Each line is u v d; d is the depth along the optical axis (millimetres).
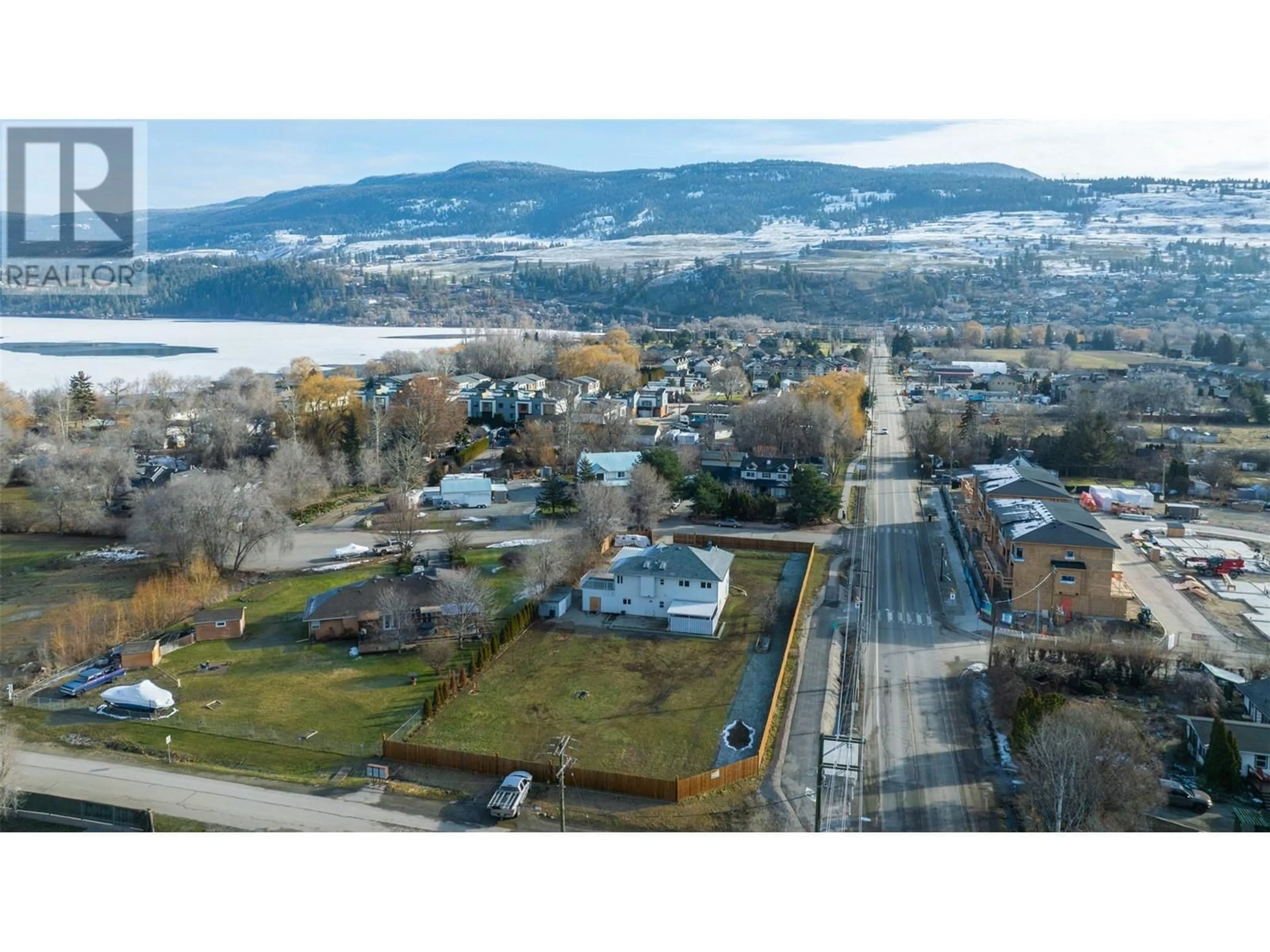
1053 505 82062
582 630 72625
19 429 143625
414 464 115688
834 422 130750
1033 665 63000
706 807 48594
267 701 61438
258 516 87188
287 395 168500
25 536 100312
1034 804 47062
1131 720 57500
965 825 46531
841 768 51938
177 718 59094
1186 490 114312
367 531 101688
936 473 124188
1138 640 66500
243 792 50219
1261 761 50938
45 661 66438
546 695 61719
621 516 92438
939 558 90688
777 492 117312
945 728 57000
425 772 52531
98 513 102312
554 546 80750
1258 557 89688
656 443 134500
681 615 71812
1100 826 44531
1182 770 52031
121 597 81062
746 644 69812
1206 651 66188
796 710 59375
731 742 55562
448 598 71625
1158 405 159875
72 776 52094
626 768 52688
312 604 74375
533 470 128375
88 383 167375
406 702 61125
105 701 60906
